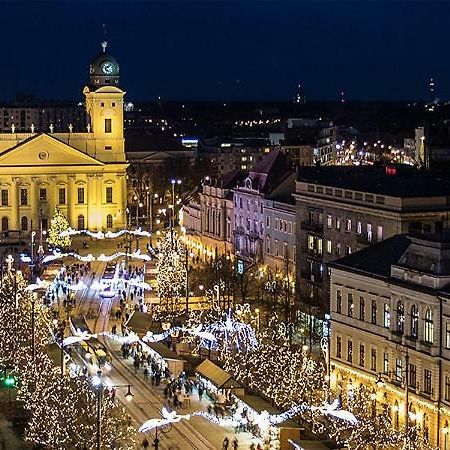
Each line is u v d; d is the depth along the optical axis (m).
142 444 99.81
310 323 134.62
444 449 98.75
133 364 133.12
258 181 193.38
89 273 199.62
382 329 110.12
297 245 160.38
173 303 157.88
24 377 106.44
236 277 169.38
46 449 94.06
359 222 142.75
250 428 103.69
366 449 91.06
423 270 103.31
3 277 161.00
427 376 101.44
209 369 116.88
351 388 109.25
